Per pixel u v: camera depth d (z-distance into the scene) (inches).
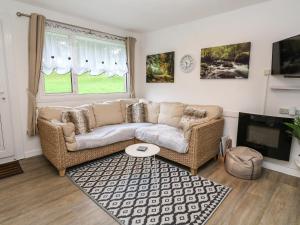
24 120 116.4
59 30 123.3
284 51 88.6
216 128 112.3
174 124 131.7
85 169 104.0
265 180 93.8
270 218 67.4
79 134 107.9
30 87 113.7
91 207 73.0
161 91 162.4
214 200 77.2
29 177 94.9
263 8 102.8
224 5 107.7
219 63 122.4
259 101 108.9
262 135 105.5
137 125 133.9
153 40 162.9
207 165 111.0
